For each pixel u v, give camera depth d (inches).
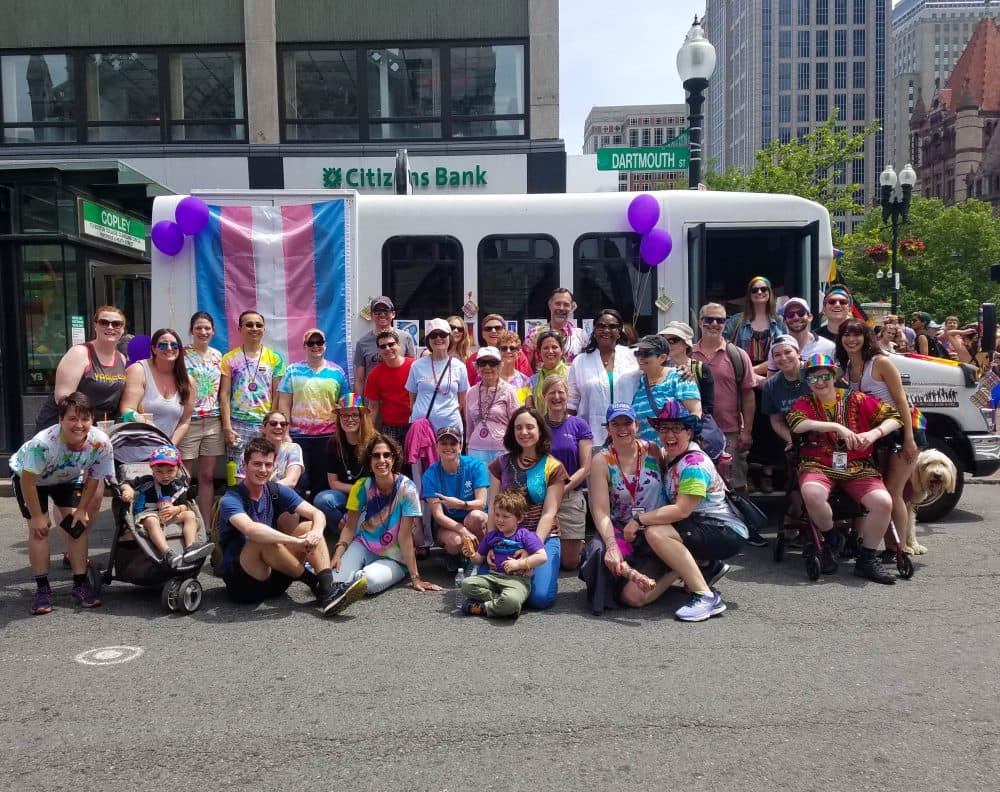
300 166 552.1
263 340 293.6
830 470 232.5
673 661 173.9
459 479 241.3
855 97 5388.8
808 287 300.8
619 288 300.2
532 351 294.5
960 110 5147.6
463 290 299.0
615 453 216.8
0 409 406.0
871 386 241.1
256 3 541.3
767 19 5403.5
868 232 1398.9
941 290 2091.5
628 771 128.6
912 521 257.3
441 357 259.6
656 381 243.1
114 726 145.6
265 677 167.0
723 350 266.4
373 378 274.8
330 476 264.2
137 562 217.6
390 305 274.2
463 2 548.1
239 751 136.0
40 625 200.8
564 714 148.6
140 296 479.8
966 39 7170.3
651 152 385.7
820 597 217.3
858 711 149.1
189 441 259.4
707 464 209.2
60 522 218.5
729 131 5994.1
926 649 179.3
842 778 126.3
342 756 134.1
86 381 238.7
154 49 548.7
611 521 214.7
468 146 553.3
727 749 135.3
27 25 542.3
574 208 298.8
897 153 6870.1
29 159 545.0
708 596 203.6
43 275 405.4
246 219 292.0
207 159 549.0
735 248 322.7
